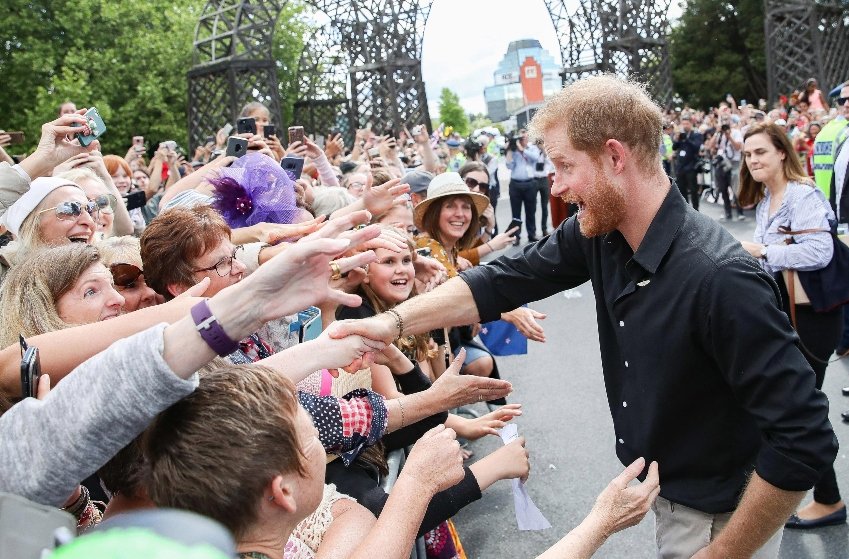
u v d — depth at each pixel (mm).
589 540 1798
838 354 6059
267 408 1304
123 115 20406
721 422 2037
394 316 2250
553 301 9305
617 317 2121
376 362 2787
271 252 2512
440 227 4938
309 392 2316
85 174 3754
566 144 1981
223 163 3838
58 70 19859
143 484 1471
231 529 1267
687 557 2160
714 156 16438
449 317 2395
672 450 2090
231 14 14172
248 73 13430
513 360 7031
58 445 1143
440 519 2189
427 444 1799
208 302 1209
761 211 4047
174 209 2328
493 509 4285
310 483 1383
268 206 3219
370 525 1810
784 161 3832
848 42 22109
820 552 3553
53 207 2932
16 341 1979
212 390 1312
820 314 3754
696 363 1984
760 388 1865
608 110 1932
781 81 20562
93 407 1135
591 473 4559
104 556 473
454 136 17953
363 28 19219
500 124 60594
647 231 1989
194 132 13633
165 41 21641
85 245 2168
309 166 6055
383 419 2219
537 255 2432
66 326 2002
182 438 1262
